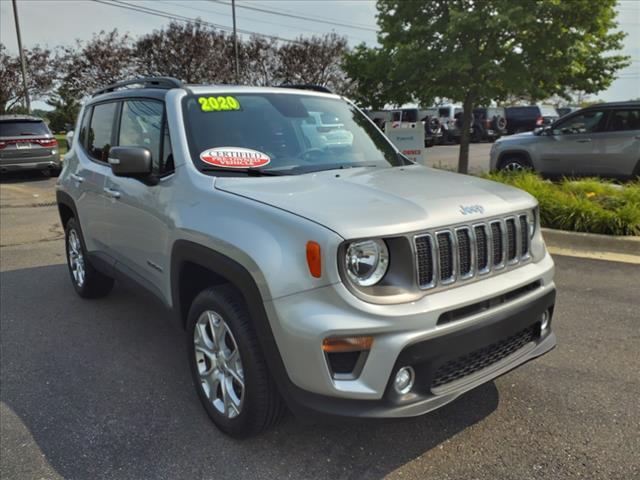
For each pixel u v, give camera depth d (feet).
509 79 32.35
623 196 24.13
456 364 8.32
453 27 30.17
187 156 10.46
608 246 21.11
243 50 102.99
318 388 7.67
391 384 7.61
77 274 17.33
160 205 10.80
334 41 111.24
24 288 18.34
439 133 86.38
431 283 7.96
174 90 11.65
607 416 9.91
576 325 14.02
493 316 8.45
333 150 11.99
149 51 95.14
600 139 32.09
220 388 9.71
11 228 28.25
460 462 8.75
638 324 13.99
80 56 96.89
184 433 9.78
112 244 13.69
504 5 29.76
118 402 10.91
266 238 8.13
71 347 13.58
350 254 7.50
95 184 14.17
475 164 54.29
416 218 7.93
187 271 10.35
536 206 10.01
